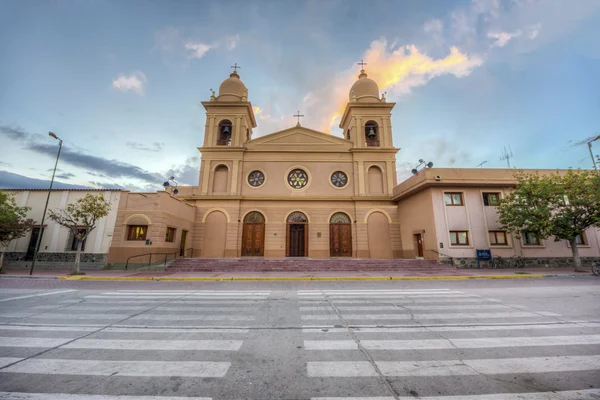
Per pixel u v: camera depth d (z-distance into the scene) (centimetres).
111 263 1706
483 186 1850
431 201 1839
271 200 2325
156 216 1761
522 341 484
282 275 1467
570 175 1576
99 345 466
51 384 330
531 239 1833
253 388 324
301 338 503
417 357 414
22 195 1867
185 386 328
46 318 642
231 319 635
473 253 1762
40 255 1756
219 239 2242
